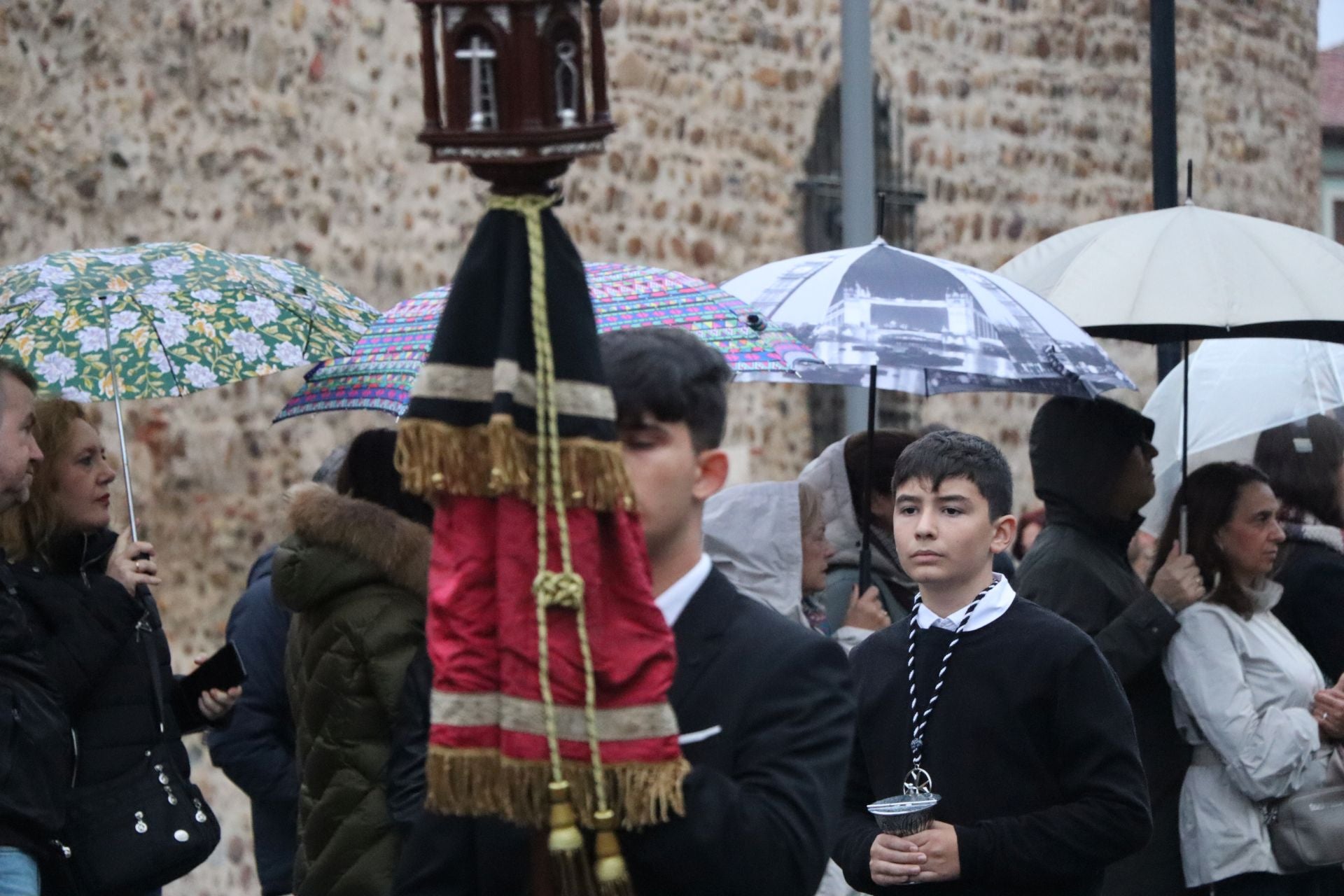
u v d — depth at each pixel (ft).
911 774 31.32
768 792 19.30
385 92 81.15
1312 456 50.93
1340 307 42.83
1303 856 40.34
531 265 17.78
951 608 31.91
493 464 17.39
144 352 38.65
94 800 35.27
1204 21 127.75
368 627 33.58
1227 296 42.88
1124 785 30.25
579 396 17.63
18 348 38.78
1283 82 135.03
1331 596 46.19
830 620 43.96
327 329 40.93
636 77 95.55
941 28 112.57
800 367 39.37
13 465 33.27
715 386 20.36
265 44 76.38
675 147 97.55
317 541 33.91
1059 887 30.60
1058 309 43.11
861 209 59.06
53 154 69.67
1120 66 122.31
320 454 77.05
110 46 71.36
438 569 18.17
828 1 105.81
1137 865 41.52
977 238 114.83
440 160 17.56
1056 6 118.83
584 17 18.66
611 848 17.80
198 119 74.08
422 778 32.40
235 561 73.56
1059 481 41.68
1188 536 42.68
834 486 45.19
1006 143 116.16
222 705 38.52
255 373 38.93
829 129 106.01
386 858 33.22
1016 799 30.60
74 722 35.45
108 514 37.52
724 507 39.52
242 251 75.51
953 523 31.37
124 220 71.72
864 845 31.27
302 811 34.47
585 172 93.20
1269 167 133.69
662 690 18.03
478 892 19.75
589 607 17.75
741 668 20.07
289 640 36.29
